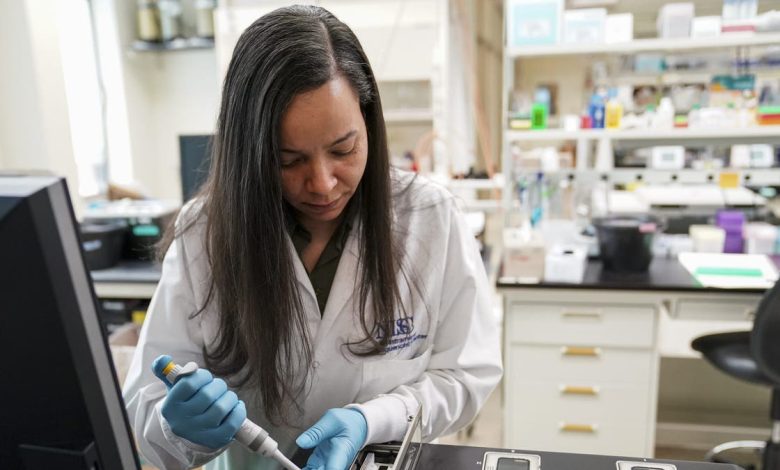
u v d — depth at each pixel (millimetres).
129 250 2521
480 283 1004
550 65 2674
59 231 384
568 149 2584
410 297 943
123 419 449
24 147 2768
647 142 2438
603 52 2311
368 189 871
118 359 1571
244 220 781
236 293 831
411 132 3613
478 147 4895
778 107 2174
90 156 3494
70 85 3312
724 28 2176
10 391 422
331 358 917
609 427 2107
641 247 2086
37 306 387
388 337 921
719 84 2330
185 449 780
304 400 931
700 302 1988
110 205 2633
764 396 2533
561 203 2523
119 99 3611
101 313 427
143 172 3820
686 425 2502
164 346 906
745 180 2365
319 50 711
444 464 721
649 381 2049
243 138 753
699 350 2012
